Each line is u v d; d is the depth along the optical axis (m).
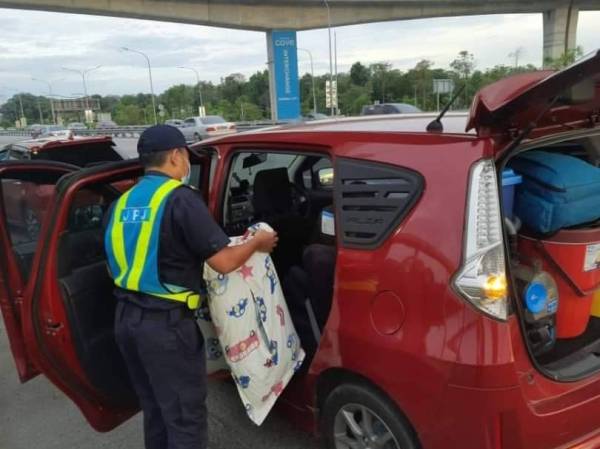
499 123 1.76
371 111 22.77
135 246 2.08
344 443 2.28
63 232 2.27
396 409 1.99
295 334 2.50
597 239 2.10
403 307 1.87
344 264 2.06
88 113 64.44
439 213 1.81
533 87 1.55
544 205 2.04
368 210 2.02
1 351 4.40
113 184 2.53
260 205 3.44
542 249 2.11
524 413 1.74
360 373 2.03
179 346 2.12
